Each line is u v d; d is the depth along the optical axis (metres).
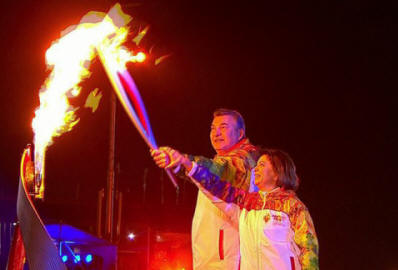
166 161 3.01
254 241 3.00
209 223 3.47
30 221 2.79
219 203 3.26
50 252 2.69
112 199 6.29
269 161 3.11
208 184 3.11
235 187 3.19
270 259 2.92
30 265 2.78
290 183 3.08
